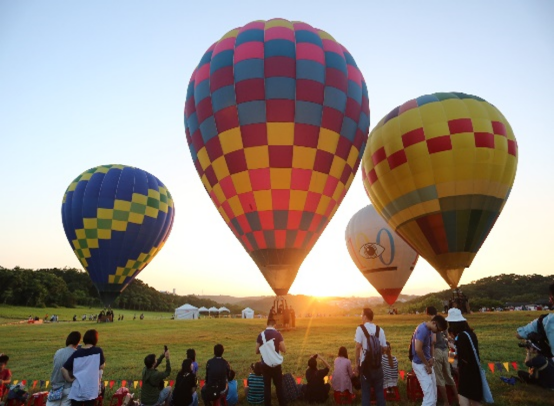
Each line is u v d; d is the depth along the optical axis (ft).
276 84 46.03
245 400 23.98
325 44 50.85
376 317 81.92
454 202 56.59
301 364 33.22
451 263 58.13
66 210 86.53
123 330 71.82
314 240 48.44
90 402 16.47
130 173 90.63
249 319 99.55
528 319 57.88
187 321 92.94
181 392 20.62
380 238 95.45
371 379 18.75
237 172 46.21
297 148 45.50
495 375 26.30
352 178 51.39
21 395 23.70
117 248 84.17
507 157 57.47
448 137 56.70
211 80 48.85
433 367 20.27
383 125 63.72
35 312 201.87
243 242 48.70
